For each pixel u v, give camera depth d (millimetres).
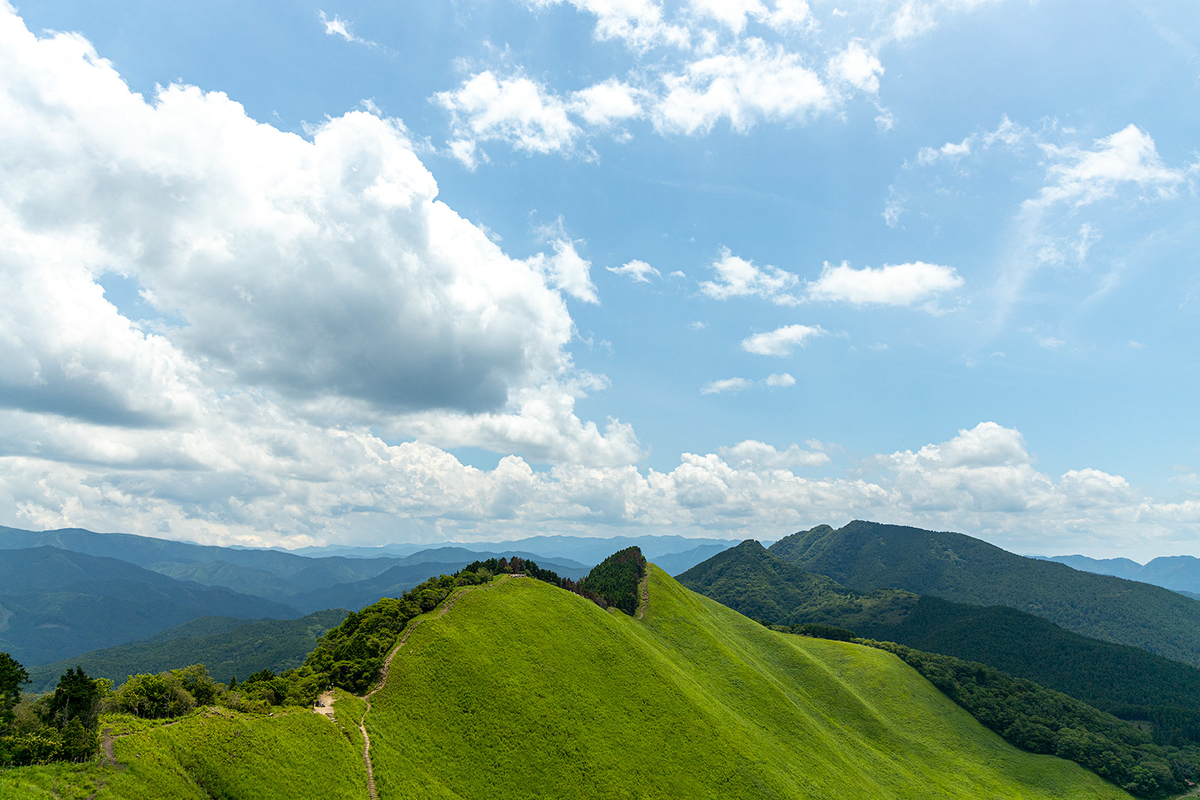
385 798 65500
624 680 110625
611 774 87875
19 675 58062
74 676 58094
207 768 56719
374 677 85938
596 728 95375
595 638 119625
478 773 77500
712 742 105375
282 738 65500
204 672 72875
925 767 155000
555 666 104625
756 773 102938
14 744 48719
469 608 110688
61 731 52438
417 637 96812
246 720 65625
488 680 93250
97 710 57844
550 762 84688
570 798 80688
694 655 149875
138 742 54594
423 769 73250
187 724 60750
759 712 133750
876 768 140250
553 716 92938
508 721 87875
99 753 51781
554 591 132500
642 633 147750
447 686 88875
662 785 90812
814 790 108812
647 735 99688
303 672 86562
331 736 70000
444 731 81188
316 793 61188
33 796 44438
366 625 99688
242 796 56344
